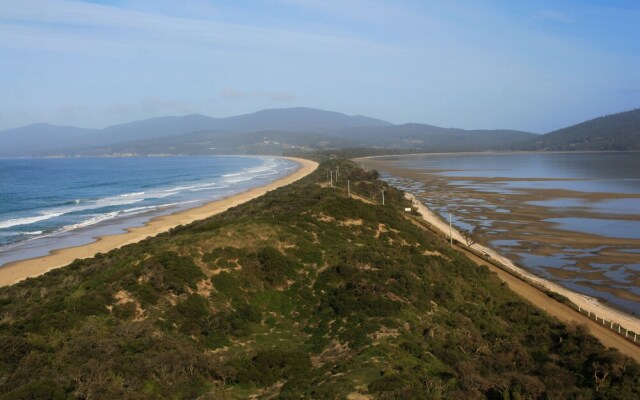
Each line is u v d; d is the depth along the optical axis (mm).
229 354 25422
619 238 65812
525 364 26359
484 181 143250
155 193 116562
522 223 76562
